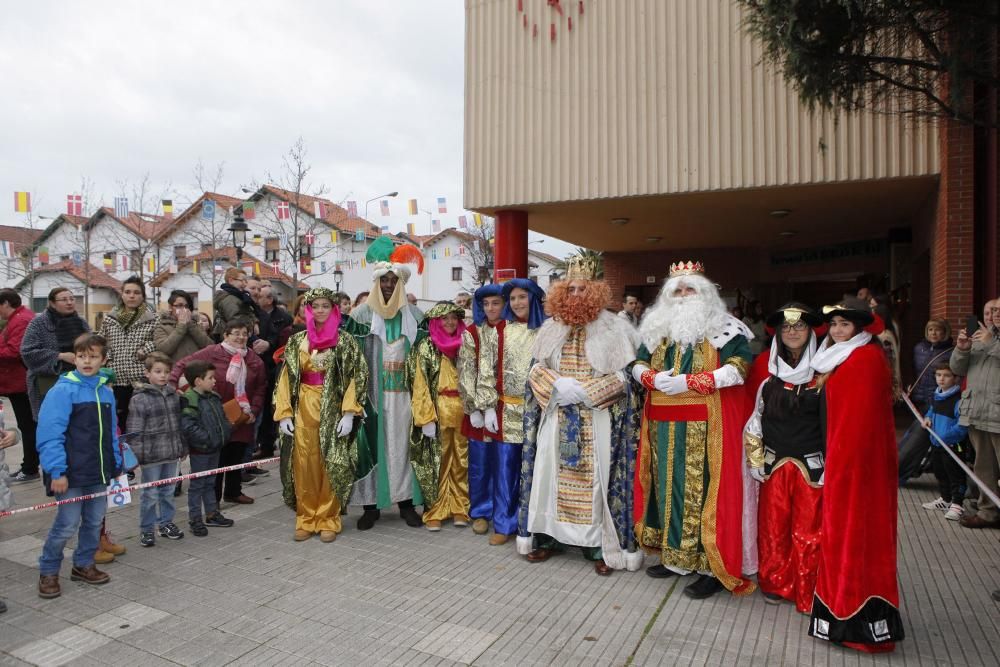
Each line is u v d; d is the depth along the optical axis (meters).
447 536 4.96
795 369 3.58
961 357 4.94
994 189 6.96
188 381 5.02
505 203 9.70
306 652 3.22
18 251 27.27
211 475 5.16
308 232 24.52
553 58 9.39
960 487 5.36
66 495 3.88
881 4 4.58
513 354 4.70
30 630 3.46
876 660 3.11
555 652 3.20
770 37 5.01
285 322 7.59
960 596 3.83
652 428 4.06
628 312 10.52
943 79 5.93
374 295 5.05
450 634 3.39
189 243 28.75
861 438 3.21
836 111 6.88
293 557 4.51
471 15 9.81
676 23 8.77
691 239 13.69
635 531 4.19
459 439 5.21
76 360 3.95
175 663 3.13
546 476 4.38
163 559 4.47
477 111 9.80
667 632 3.40
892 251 11.78
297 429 4.91
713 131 8.62
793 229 12.26
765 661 3.11
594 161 9.21
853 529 3.18
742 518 3.77
